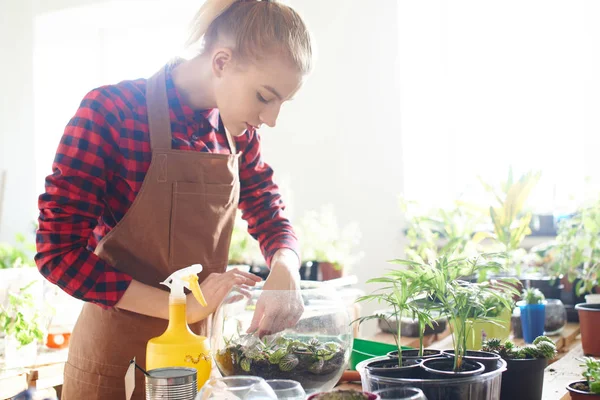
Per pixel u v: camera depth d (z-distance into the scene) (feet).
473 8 14.44
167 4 17.06
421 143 14.97
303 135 15.55
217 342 4.32
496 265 4.47
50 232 4.78
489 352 4.43
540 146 13.78
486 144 14.39
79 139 4.87
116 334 5.23
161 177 5.16
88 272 4.79
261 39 4.74
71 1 17.38
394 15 14.64
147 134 5.20
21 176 17.89
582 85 13.33
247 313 4.26
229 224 5.67
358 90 14.98
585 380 4.82
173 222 5.24
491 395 3.89
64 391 5.58
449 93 14.70
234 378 3.39
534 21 13.84
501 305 6.52
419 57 14.97
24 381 7.47
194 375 3.89
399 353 4.22
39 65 18.06
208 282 4.83
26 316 7.80
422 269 4.37
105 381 5.26
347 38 15.07
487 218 9.34
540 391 4.66
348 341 4.35
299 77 4.92
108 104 5.03
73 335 5.52
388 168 14.71
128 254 5.21
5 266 10.83
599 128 13.12
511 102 14.11
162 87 5.32
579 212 10.25
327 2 15.24
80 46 17.98
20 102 17.92
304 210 15.51
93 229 5.17
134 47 17.63
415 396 3.20
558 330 8.25
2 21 17.99
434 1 14.74
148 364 4.42
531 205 12.81
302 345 4.20
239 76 4.88
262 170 6.27
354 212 15.02
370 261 14.82
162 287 5.30
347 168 15.10
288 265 5.25
